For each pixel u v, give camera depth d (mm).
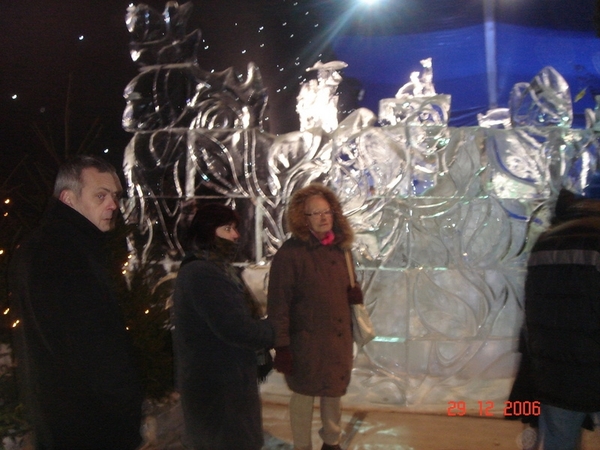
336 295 2852
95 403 1739
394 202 3914
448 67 9508
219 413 2191
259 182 4203
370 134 3959
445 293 3867
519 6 9117
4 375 2752
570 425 2314
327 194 2941
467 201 3871
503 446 3301
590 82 8562
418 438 3418
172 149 4262
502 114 4941
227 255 2311
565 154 3828
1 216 3518
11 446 2615
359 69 9555
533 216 3830
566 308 2238
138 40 4250
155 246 4223
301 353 2809
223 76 4207
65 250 1726
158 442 3086
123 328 1846
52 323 1669
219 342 2205
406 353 3840
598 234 2232
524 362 2615
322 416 3000
